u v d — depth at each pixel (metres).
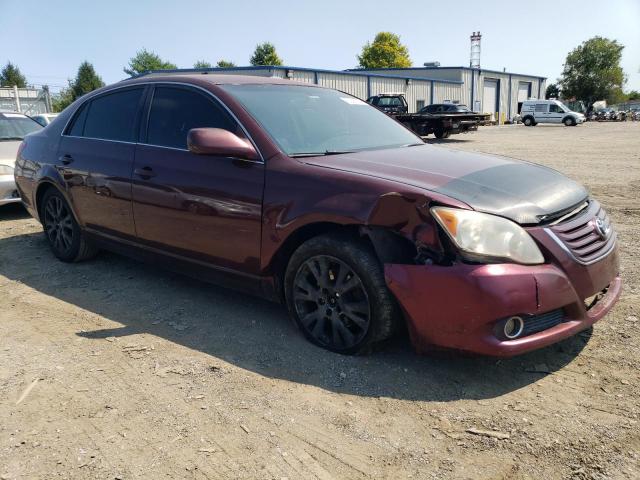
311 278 3.17
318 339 3.18
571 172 10.80
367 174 2.96
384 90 37.44
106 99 4.53
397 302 2.83
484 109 52.16
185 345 3.29
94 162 4.34
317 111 3.89
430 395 2.69
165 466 2.21
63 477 2.16
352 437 2.38
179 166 3.66
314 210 2.95
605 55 78.56
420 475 2.14
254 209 3.23
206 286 4.32
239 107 3.50
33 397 2.74
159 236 3.87
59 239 4.99
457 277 2.57
